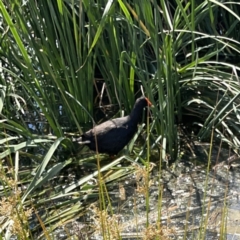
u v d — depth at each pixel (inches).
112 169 190.2
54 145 181.3
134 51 196.7
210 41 247.3
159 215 114.1
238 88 204.1
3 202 104.3
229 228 154.6
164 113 196.4
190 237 153.5
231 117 206.2
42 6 197.6
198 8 209.0
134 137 203.5
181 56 243.4
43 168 173.9
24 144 184.2
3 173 118.2
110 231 107.7
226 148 199.3
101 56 221.1
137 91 225.3
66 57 200.7
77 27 210.5
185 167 190.9
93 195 174.4
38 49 194.7
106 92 239.6
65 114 225.1
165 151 195.2
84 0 189.5
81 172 192.2
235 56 248.7
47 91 212.4
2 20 211.0
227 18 254.5
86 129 214.4
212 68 215.9
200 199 172.2
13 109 225.8
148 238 103.7
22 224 105.2
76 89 208.5
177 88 208.2
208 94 217.2
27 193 168.9
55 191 181.0
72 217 165.3
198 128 213.2
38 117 223.3
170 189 178.9
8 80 230.4
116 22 200.8
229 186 178.1
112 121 196.2
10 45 200.4
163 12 195.3
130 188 180.1
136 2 186.4
